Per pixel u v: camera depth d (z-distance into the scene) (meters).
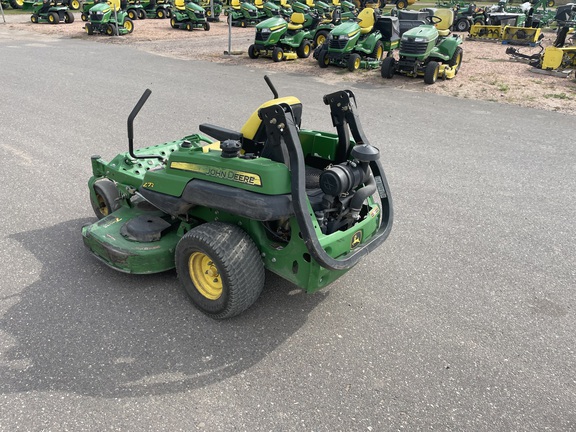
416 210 5.49
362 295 4.00
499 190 6.09
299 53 16.22
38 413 2.80
